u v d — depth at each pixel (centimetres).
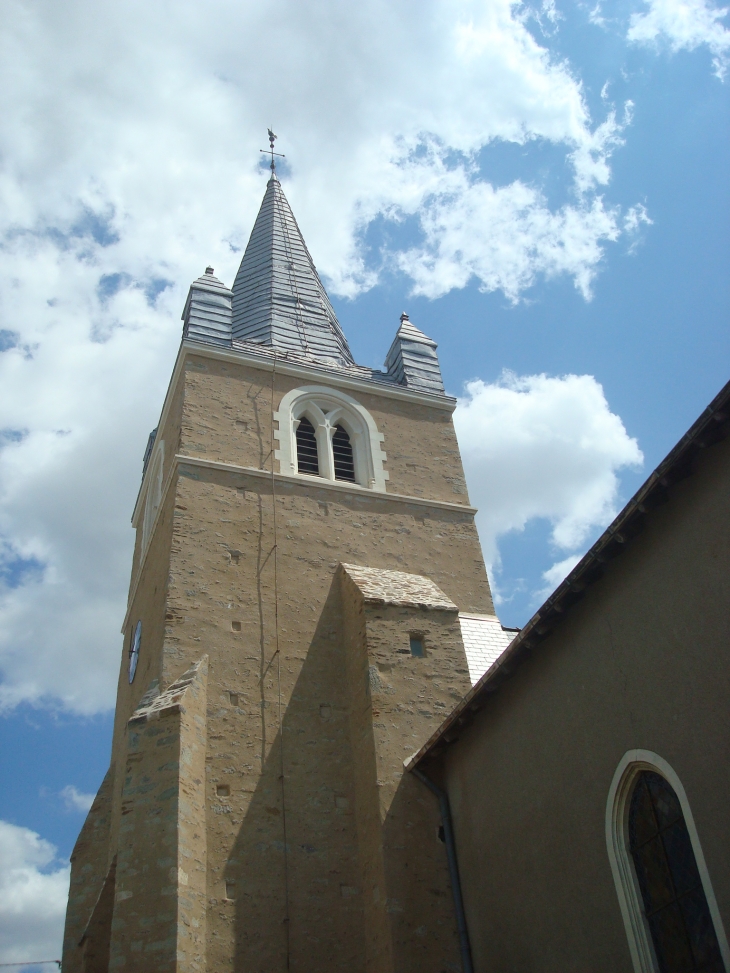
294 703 1788
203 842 1508
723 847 955
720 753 980
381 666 1741
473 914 1435
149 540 2291
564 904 1212
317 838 1622
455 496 2366
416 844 1532
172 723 1550
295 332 2791
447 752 1588
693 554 1061
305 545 2069
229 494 2088
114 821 1962
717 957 968
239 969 1442
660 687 1086
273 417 2308
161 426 2503
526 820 1322
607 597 1205
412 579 2045
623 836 1132
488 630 2084
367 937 1522
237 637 1841
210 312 2475
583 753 1211
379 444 2395
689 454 1052
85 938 1570
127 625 2420
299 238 3322
